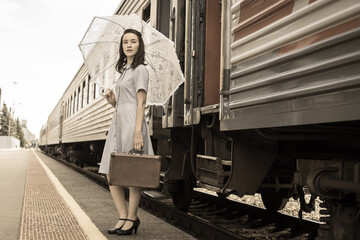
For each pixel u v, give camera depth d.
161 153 5.16
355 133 2.79
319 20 2.07
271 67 2.45
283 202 4.80
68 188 7.27
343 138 2.81
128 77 3.43
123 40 3.50
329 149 3.08
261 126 2.54
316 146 3.15
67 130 15.83
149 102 3.85
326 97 2.01
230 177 3.18
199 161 3.99
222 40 3.06
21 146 111.50
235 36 2.92
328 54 2.00
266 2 2.55
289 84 2.29
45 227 3.69
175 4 4.73
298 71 2.20
